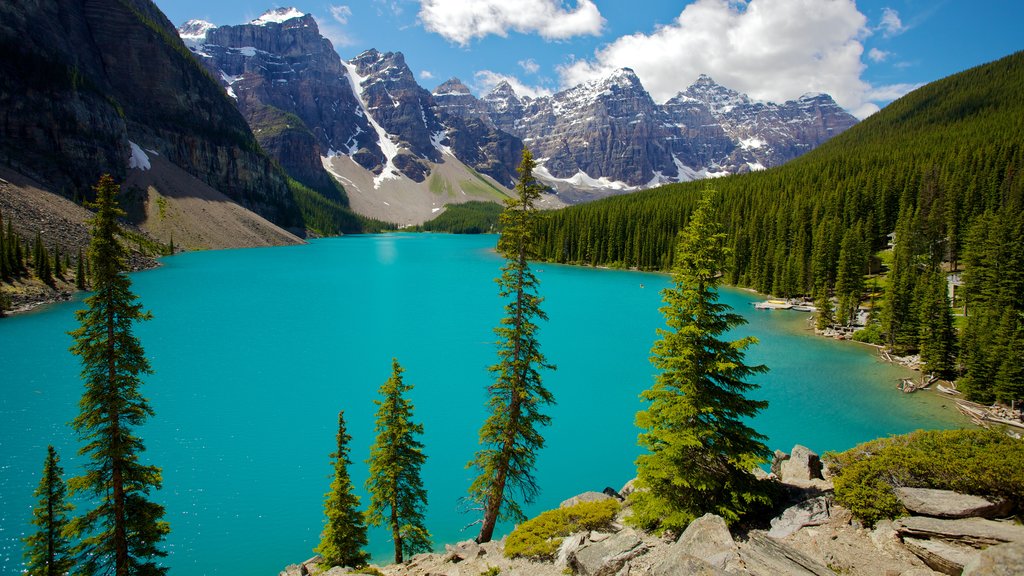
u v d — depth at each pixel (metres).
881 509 15.12
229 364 56.56
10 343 59.56
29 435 36.25
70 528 18.16
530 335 24.98
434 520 30.03
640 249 164.12
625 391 51.41
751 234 132.00
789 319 88.25
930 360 55.56
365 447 37.69
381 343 67.25
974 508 14.08
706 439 18.23
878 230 114.56
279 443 37.88
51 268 92.69
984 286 66.00
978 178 100.81
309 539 27.17
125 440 18.73
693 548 14.41
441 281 126.56
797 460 21.09
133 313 18.31
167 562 25.17
